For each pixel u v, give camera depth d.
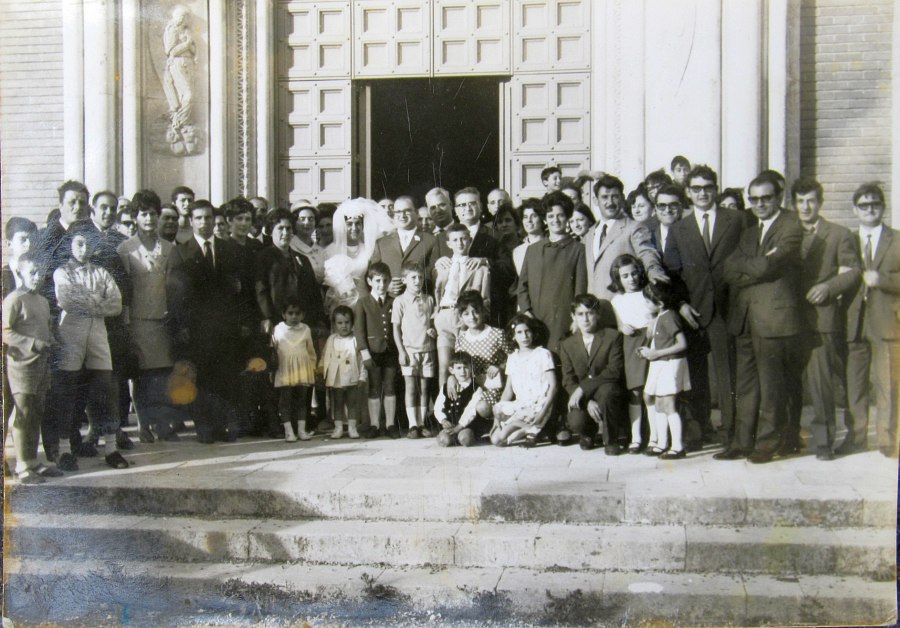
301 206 7.69
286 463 6.31
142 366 7.06
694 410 6.51
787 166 8.04
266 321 7.14
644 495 5.39
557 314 6.72
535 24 9.01
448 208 7.51
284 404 7.05
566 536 5.23
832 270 6.02
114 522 5.71
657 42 8.31
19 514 5.83
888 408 6.11
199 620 5.20
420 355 7.02
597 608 4.88
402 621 5.02
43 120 9.13
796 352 6.04
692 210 6.44
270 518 5.71
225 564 5.45
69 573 5.45
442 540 5.30
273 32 9.38
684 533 5.23
